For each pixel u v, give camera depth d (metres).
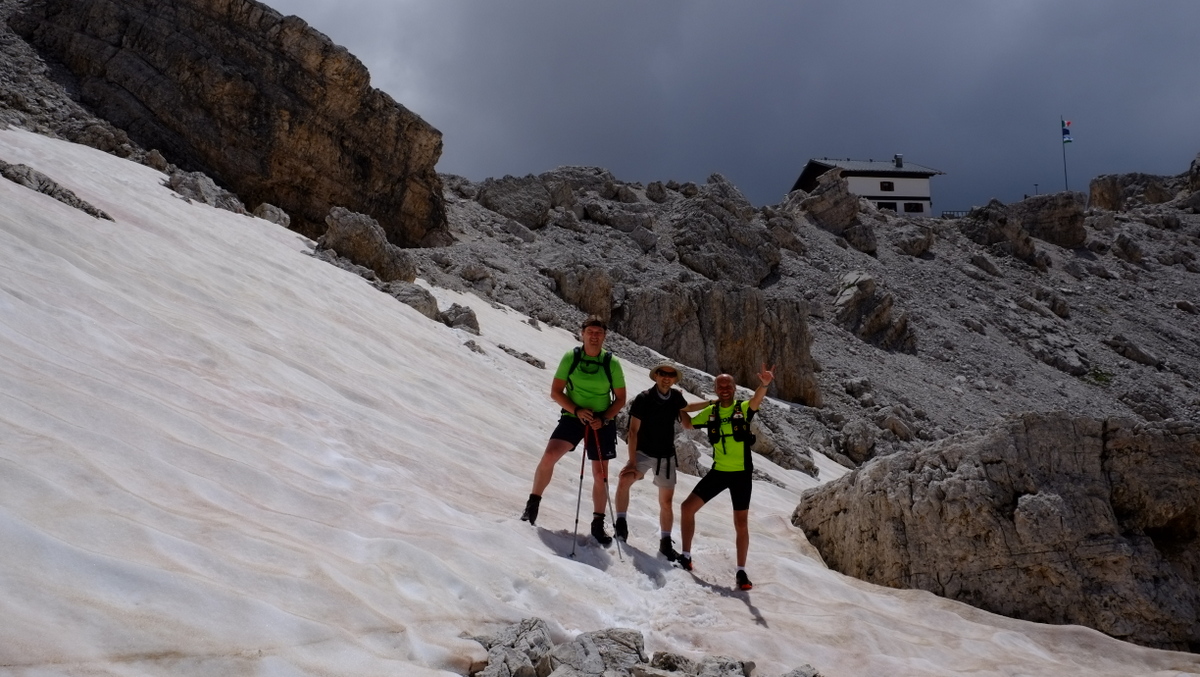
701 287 35.06
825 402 34.34
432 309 18.84
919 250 57.94
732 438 7.52
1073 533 8.02
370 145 31.64
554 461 7.16
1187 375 50.38
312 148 29.75
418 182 33.59
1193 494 8.30
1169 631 7.64
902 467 8.95
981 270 58.06
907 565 8.52
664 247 45.03
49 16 29.00
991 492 8.35
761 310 33.84
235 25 28.95
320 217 30.33
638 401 7.68
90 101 27.31
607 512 8.49
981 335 48.91
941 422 36.41
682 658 4.97
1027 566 8.05
